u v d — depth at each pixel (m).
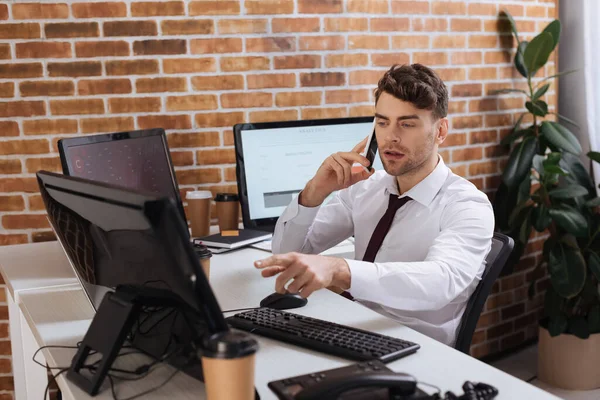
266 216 2.59
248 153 2.55
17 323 2.34
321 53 2.89
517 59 3.24
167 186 2.43
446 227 1.84
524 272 3.53
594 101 3.33
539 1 3.36
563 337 3.10
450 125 3.20
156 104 2.70
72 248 1.42
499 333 3.48
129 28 2.63
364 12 2.94
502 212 3.26
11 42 2.54
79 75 2.61
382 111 1.80
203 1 2.70
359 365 1.20
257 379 1.25
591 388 3.11
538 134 3.22
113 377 1.29
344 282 1.54
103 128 2.66
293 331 1.44
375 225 2.09
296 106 2.88
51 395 2.52
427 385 1.21
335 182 1.98
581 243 3.16
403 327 1.52
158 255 1.10
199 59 2.72
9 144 2.59
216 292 1.82
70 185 1.28
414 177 1.93
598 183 3.32
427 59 3.10
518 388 1.20
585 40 3.31
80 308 1.74
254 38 2.78
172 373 1.31
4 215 2.62
